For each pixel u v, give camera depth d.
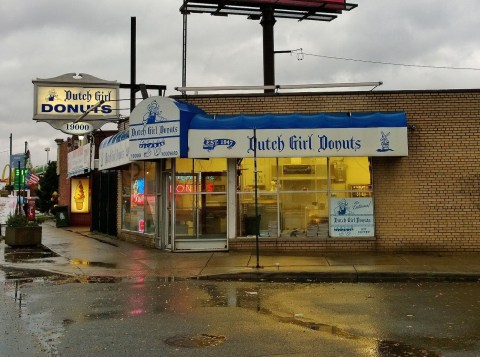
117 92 22.78
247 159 15.51
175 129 14.34
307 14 21.78
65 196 33.31
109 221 22.03
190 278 11.77
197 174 15.67
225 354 6.17
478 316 8.16
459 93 15.20
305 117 14.59
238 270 12.20
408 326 7.52
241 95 15.59
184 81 20.17
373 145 14.38
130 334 7.08
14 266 13.20
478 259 13.85
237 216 15.46
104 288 10.61
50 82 22.27
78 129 22.39
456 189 15.07
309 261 13.48
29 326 7.51
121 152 17.00
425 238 15.02
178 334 7.08
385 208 15.12
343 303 9.15
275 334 7.07
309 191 15.34
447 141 15.14
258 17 21.58
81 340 6.79
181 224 15.66
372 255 14.51
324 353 6.21
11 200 27.06
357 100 15.40
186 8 20.25
